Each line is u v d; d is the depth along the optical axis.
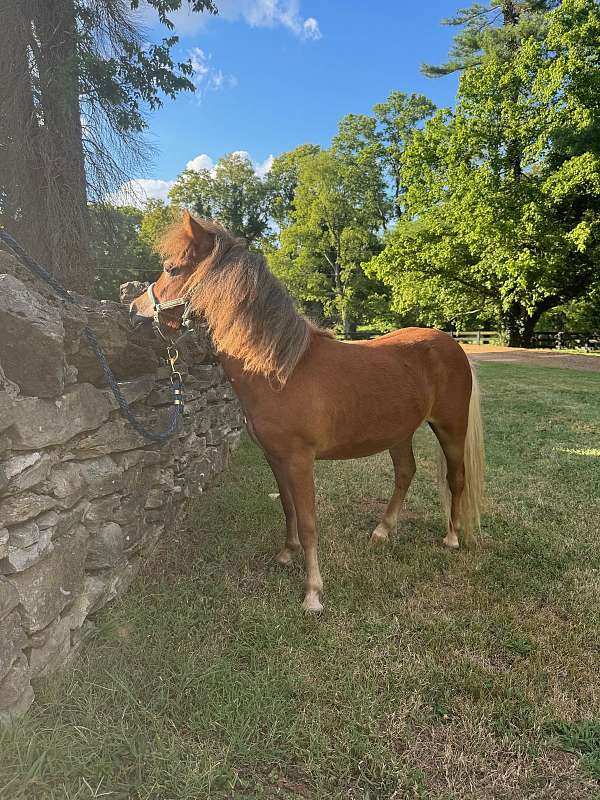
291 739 1.80
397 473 3.53
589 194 18.55
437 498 4.43
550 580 3.06
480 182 18.59
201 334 3.34
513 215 18.47
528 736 1.93
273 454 2.75
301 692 2.06
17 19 4.56
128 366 2.70
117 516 2.59
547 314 28.81
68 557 2.05
